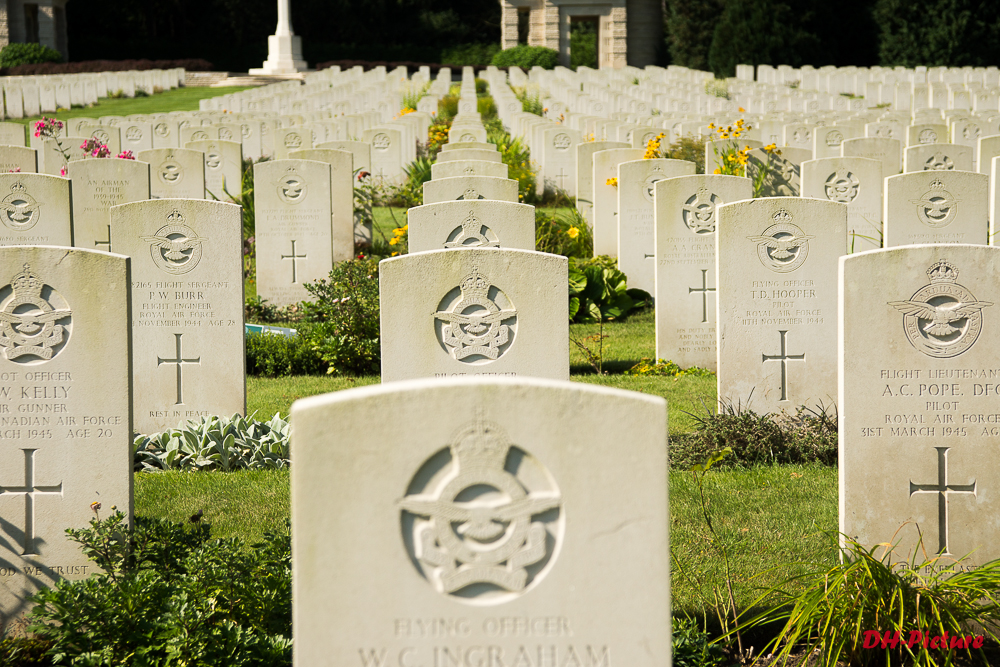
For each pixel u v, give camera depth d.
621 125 21.12
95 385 4.72
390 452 3.06
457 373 5.79
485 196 11.00
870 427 4.76
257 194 11.98
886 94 33.94
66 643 4.11
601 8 57.56
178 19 68.88
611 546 3.09
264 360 9.73
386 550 3.08
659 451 3.06
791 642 4.14
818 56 48.50
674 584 5.02
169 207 7.54
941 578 4.78
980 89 31.02
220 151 16.50
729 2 48.94
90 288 4.69
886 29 48.03
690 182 9.48
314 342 9.89
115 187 11.88
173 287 7.63
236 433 7.29
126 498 4.79
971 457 4.73
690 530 5.63
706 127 21.30
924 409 4.73
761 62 48.12
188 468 7.02
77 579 4.79
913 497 4.79
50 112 36.97
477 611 3.10
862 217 12.24
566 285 5.71
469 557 3.09
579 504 3.08
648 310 12.05
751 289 7.48
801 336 7.52
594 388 3.07
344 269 11.41
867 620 4.22
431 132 24.23
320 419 3.04
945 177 10.21
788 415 7.55
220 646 4.06
